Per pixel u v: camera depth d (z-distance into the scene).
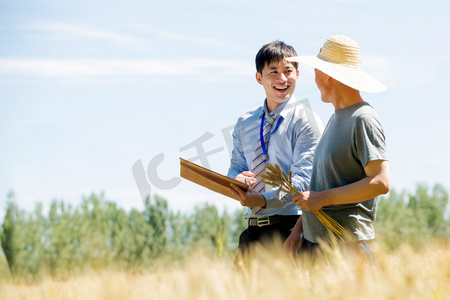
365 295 2.38
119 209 68.44
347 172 4.38
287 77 6.09
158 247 65.94
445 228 67.94
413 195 69.75
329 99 4.68
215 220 60.44
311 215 4.66
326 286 2.56
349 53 4.65
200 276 2.69
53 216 65.31
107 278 2.79
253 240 6.02
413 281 2.38
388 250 3.01
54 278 3.44
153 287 2.89
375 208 4.54
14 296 3.34
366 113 4.27
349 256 3.24
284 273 2.84
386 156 4.21
